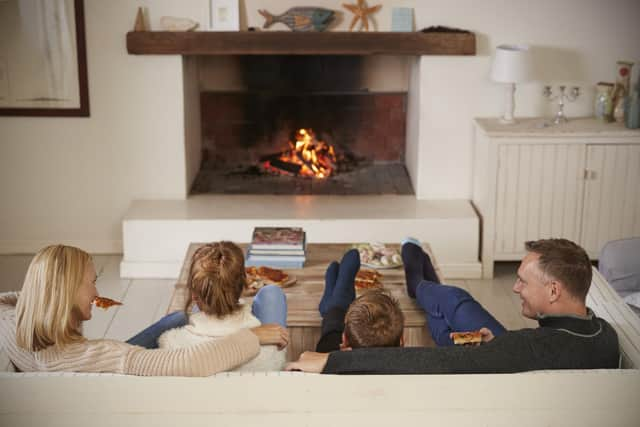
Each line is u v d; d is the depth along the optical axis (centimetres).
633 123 465
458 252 482
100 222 516
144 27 486
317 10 488
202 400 205
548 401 205
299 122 568
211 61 556
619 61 487
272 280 350
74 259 217
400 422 206
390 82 562
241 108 566
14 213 513
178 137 502
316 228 475
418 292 315
